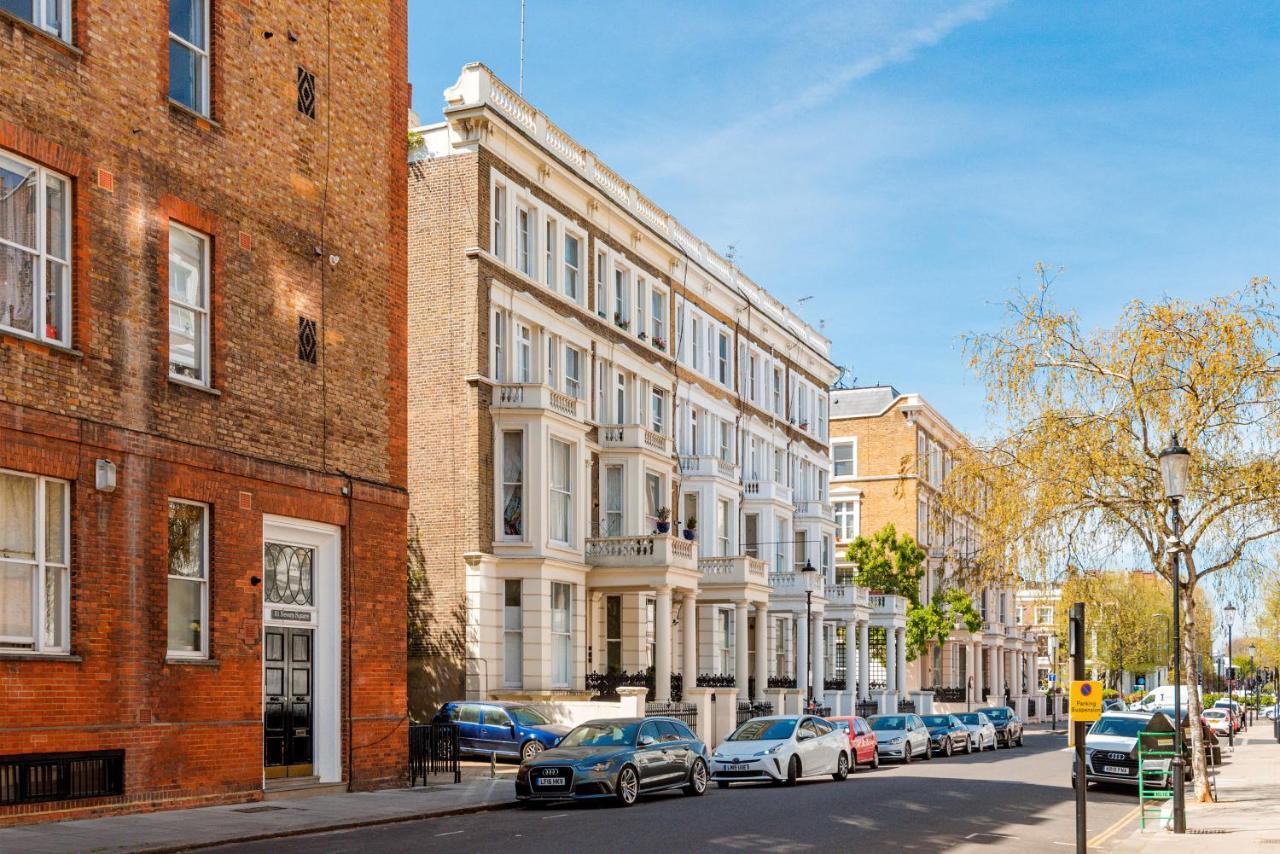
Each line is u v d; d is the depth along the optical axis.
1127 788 30.48
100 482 18.89
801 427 62.72
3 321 17.86
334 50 25.03
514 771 30.77
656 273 47.78
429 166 37.69
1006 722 53.50
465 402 36.94
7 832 16.84
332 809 21.11
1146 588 81.75
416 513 37.34
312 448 23.75
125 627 19.34
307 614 23.84
